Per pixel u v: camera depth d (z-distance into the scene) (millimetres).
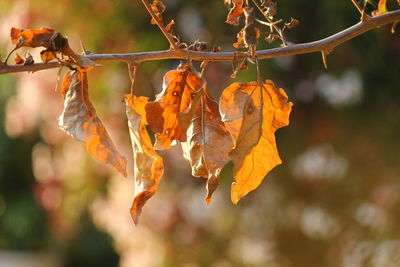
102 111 3105
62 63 1178
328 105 2947
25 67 1174
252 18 1207
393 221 2926
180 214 3291
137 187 1190
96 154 1186
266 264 3219
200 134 1220
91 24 3039
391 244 2934
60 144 3562
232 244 3299
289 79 2852
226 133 1222
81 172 3484
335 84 2902
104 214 3533
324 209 3070
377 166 2934
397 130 2869
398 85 2781
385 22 1228
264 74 2727
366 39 2678
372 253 2973
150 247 3387
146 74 2984
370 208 2988
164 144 1217
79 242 6469
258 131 1209
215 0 2848
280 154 2988
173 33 1218
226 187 3166
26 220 6539
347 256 3055
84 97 1192
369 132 2912
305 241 3158
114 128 3125
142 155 1192
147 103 1212
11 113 3617
